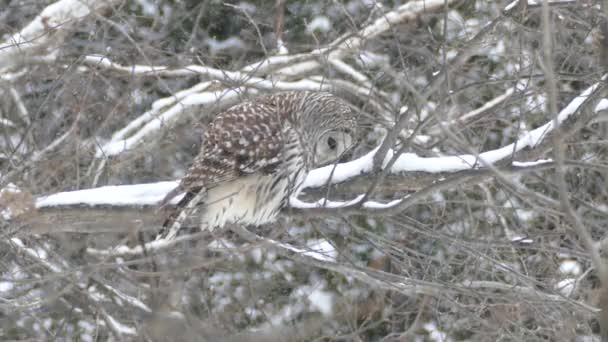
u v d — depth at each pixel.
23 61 14.22
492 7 14.37
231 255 11.13
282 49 16.36
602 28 11.09
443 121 8.76
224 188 10.84
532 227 13.20
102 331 14.37
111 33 15.85
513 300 11.10
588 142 11.01
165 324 11.95
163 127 14.47
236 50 17.08
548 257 12.31
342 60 16.95
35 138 13.19
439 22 15.70
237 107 11.41
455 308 11.70
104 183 13.34
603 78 10.69
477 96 12.79
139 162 15.05
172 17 17.00
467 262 11.88
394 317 13.48
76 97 13.15
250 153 10.72
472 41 11.29
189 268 9.98
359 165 11.16
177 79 16.95
